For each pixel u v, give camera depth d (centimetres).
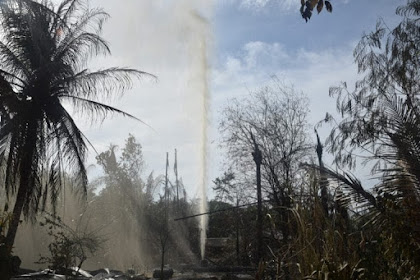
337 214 603
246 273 2211
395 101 737
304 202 600
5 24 1741
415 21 1167
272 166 2389
